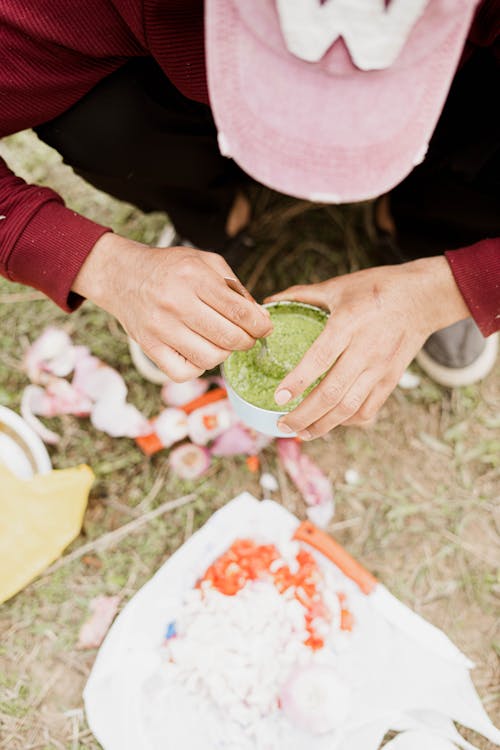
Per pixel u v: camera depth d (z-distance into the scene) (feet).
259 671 4.12
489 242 3.58
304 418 3.37
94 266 3.52
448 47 2.61
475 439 5.09
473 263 3.52
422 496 4.91
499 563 4.74
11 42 3.20
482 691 4.41
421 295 3.55
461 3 2.46
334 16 2.40
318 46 2.49
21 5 3.09
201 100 3.63
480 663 4.49
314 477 4.91
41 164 5.82
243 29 2.59
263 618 4.21
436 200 4.65
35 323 5.29
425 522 4.84
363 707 4.10
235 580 4.33
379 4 2.36
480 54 3.63
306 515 4.84
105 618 4.52
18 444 4.57
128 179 4.53
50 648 4.46
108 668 4.14
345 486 4.91
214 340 3.23
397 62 2.57
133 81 3.81
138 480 4.88
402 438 5.08
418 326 3.56
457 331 5.00
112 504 4.81
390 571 4.70
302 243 5.70
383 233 5.45
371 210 5.67
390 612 4.34
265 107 2.77
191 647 4.15
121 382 5.10
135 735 3.97
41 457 4.58
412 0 2.35
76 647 4.46
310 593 4.34
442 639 4.28
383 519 4.84
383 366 3.40
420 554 4.76
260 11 2.49
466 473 4.99
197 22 3.11
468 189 4.41
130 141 4.14
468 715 4.06
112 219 5.72
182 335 3.26
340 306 3.49
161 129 4.13
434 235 5.02
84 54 3.41
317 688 3.98
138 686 4.11
